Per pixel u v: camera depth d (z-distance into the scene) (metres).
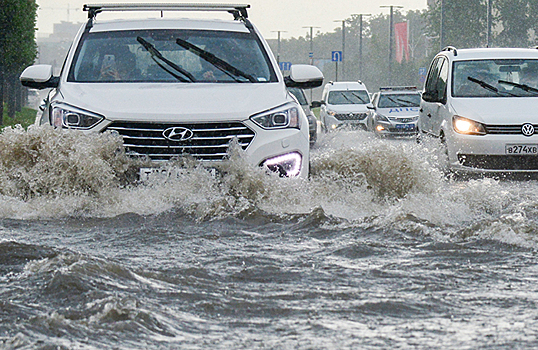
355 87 59.81
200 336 6.35
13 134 13.38
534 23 154.25
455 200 14.35
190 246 10.33
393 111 52.72
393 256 9.67
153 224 11.98
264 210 13.09
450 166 23.67
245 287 8.02
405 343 6.19
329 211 13.13
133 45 16.48
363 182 14.20
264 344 6.15
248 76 15.85
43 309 6.95
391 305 7.30
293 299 7.55
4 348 5.73
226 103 14.14
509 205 15.00
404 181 14.27
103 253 9.79
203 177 13.40
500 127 23.02
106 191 13.20
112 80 15.56
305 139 14.36
